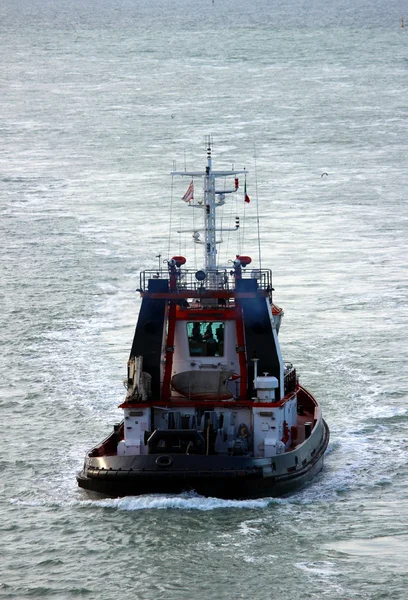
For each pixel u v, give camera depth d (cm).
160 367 13725
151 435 13275
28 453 15188
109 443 13950
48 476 14362
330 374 18375
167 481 12888
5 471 14588
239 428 13662
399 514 13062
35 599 11394
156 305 13738
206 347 14025
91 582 11669
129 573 11800
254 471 12912
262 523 12744
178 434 13238
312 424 14588
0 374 18525
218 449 13538
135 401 13400
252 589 11431
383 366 18738
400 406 16862
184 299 14062
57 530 12762
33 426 16212
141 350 13700
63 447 15388
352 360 19062
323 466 14550
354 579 11612
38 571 11906
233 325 13950
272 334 13688
